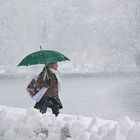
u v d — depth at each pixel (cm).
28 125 1276
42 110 1958
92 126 1160
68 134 1148
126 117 963
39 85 1944
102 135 1027
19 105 4231
